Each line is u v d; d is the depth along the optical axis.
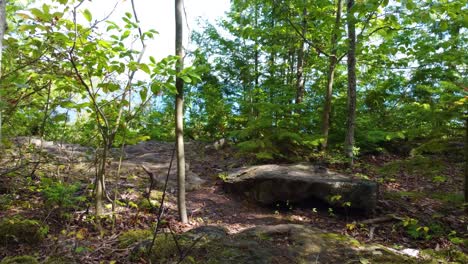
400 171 7.07
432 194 5.73
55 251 3.20
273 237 3.69
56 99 4.00
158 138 9.98
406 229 4.36
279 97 7.99
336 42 7.20
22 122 4.96
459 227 4.39
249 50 10.16
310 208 5.18
